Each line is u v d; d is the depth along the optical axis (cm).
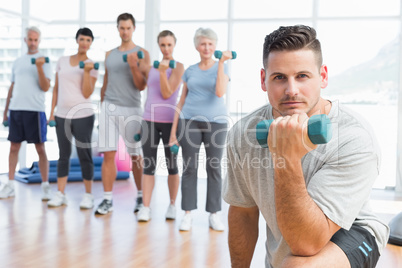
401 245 310
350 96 1142
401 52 557
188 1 665
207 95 346
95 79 409
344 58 774
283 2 659
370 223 136
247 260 164
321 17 598
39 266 262
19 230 338
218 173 354
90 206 421
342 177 119
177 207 434
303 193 110
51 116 422
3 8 589
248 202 153
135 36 663
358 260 126
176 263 272
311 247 117
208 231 347
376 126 636
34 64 453
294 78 115
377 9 634
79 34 405
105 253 288
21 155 639
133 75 381
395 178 575
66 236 326
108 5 662
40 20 650
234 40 638
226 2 660
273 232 145
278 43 115
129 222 370
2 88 609
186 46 669
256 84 648
